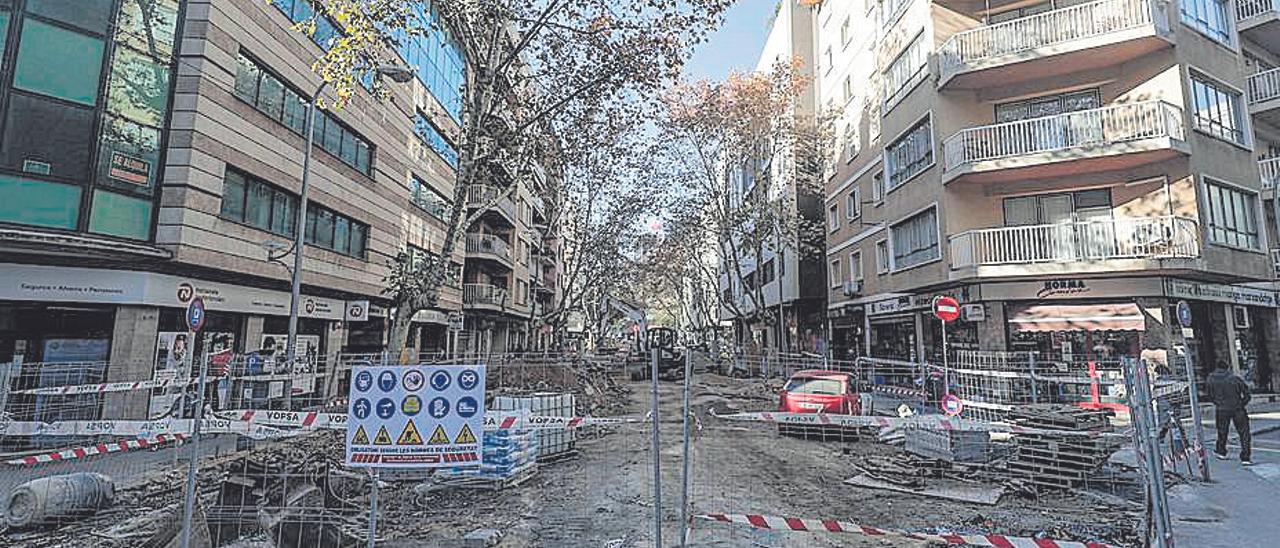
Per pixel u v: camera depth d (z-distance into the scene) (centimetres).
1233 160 1642
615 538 604
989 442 905
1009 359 1517
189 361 916
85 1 1194
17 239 1059
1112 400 1357
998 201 1764
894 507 720
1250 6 1925
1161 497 514
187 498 475
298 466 670
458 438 448
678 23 1268
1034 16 1669
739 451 1063
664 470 913
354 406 452
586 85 1366
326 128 1836
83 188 1166
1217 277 1596
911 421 799
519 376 1255
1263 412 1543
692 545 584
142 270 1241
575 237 3388
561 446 995
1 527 624
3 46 1110
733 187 4112
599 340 4775
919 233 1942
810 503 738
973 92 1817
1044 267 1559
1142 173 1602
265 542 561
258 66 1527
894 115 2097
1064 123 1609
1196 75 1617
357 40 989
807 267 3177
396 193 2284
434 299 1310
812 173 3158
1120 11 1575
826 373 1308
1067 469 784
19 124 1112
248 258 1473
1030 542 505
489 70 1302
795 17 3403
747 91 2827
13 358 1169
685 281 6047
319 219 1809
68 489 654
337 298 1914
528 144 1530
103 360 1227
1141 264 1470
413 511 688
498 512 693
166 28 1305
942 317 1396
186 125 1305
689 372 550
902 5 2038
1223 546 580
